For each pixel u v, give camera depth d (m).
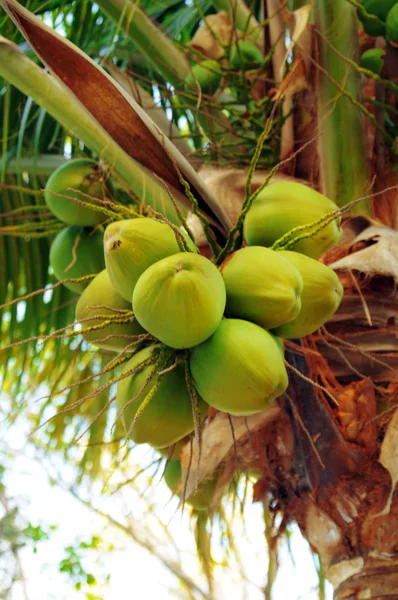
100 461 3.36
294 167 2.76
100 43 3.39
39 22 2.19
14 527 5.95
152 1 3.46
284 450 2.40
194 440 2.37
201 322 1.84
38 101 2.59
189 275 1.82
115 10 3.10
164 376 1.99
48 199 2.85
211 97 3.04
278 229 2.16
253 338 1.88
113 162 2.63
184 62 3.15
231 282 1.95
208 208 2.26
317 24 2.85
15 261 3.46
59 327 3.44
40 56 2.21
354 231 2.47
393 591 2.19
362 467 2.32
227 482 2.47
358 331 2.40
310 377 2.38
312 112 2.79
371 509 2.29
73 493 3.46
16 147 3.33
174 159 2.12
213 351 1.88
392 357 2.40
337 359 2.41
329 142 2.71
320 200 2.20
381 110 2.84
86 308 2.14
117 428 3.37
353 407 2.37
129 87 3.08
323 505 2.33
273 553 2.49
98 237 2.87
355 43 2.84
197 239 2.37
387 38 2.89
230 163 2.81
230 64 3.05
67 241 2.86
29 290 3.43
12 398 3.34
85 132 2.61
